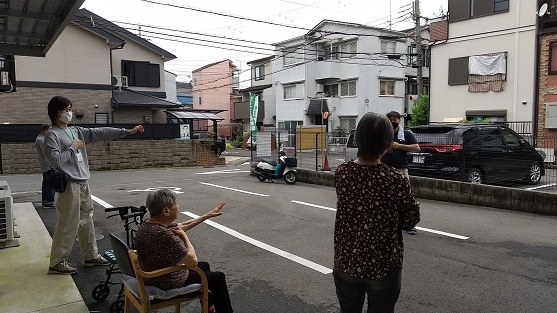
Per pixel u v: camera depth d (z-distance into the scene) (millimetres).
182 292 2521
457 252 4727
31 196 9125
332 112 26391
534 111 15172
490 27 16641
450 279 3900
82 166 4039
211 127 38906
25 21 4938
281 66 29359
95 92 18984
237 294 3639
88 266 4258
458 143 8227
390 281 2062
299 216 6773
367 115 2109
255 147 15609
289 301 3488
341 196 2148
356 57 25375
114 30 21016
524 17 15594
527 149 8859
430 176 8680
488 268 4191
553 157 8344
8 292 3564
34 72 17594
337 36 26016
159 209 2586
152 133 17500
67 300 3420
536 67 15039
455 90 18000
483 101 17031
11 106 17172
